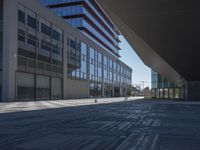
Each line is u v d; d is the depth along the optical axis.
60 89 60.78
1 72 42.19
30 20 48.00
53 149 7.55
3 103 36.34
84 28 96.19
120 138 9.34
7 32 41.94
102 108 27.36
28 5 47.09
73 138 9.29
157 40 27.41
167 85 68.62
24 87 46.22
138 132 10.74
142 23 23.45
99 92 90.75
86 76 77.88
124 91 127.75
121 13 21.73
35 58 49.47
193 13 20.80
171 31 24.80
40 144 8.23
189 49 29.59
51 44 56.00
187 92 45.56
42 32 52.31
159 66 49.97
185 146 8.02
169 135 10.04
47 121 14.72
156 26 23.86
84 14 95.44
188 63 35.50
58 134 10.16
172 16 21.59
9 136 9.69
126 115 18.83
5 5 42.25
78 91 71.50
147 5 19.81
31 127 12.19
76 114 19.64
